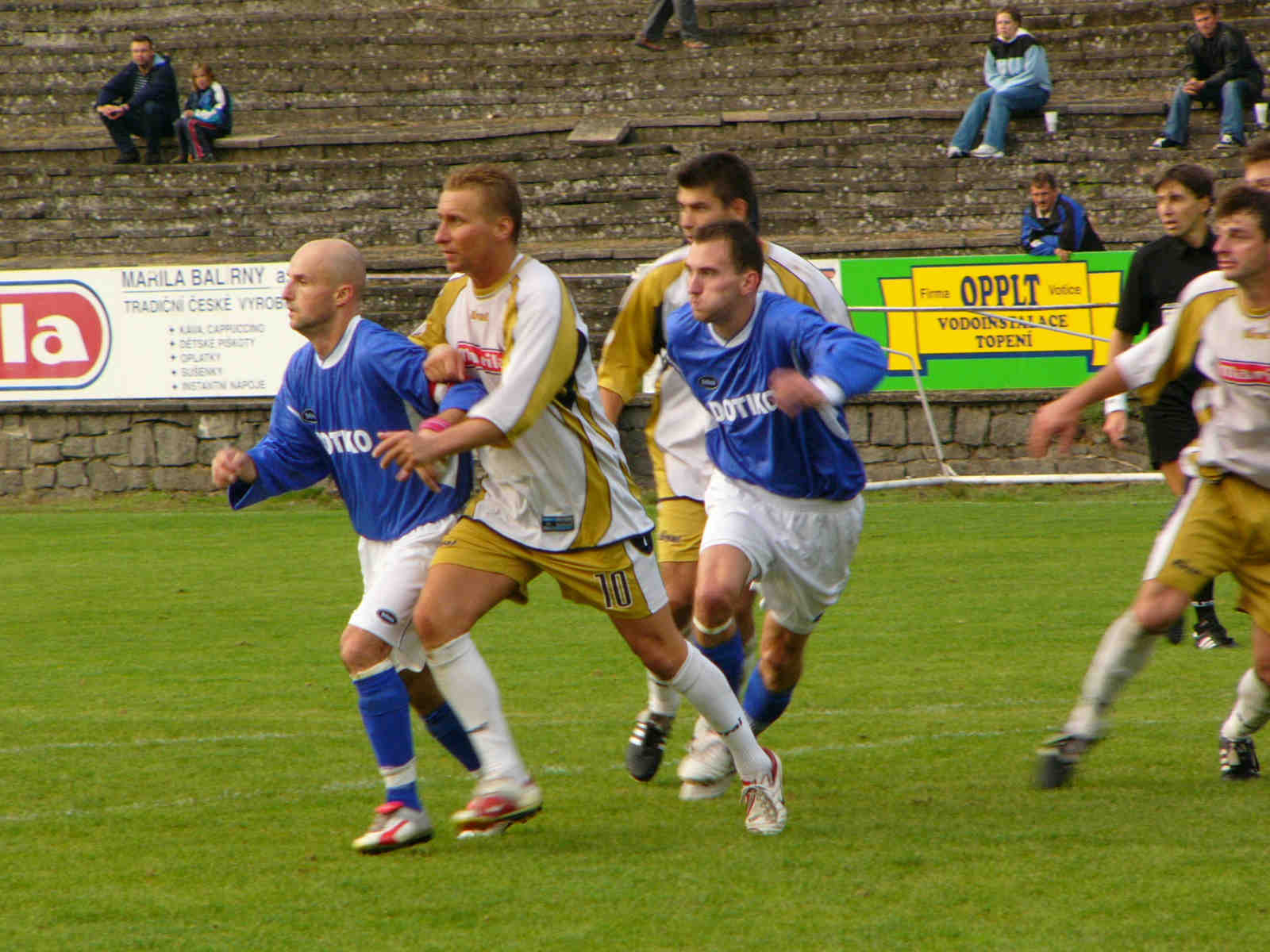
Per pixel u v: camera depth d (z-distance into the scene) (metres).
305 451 15.11
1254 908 11.62
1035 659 23.67
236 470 14.64
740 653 16.52
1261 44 65.06
